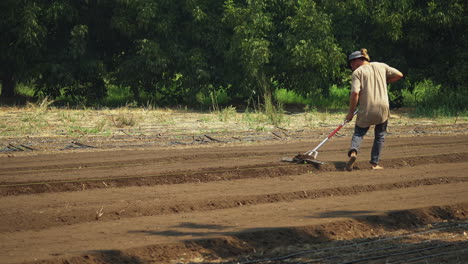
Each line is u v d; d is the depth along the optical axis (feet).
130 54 134.10
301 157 60.29
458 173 57.36
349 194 48.91
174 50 125.59
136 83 131.13
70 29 129.70
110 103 136.15
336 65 122.93
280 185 51.19
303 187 50.14
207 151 69.82
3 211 41.14
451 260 32.58
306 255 33.55
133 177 52.06
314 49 121.19
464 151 70.79
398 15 122.83
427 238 37.29
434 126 99.81
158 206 42.63
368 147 74.18
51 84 126.41
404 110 133.59
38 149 69.82
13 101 130.62
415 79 129.29
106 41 136.98
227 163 61.26
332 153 68.54
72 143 74.59
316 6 128.47
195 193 47.75
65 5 122.42
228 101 140.97
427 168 60.49
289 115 115.34
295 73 126.41
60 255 31.73
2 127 88.02
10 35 124.06
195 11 123.95
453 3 122.52
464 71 120.88
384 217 40.81
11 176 53.01
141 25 122.83
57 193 47.70
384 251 34.40
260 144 76.79
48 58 126.21
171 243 33.99
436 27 124.77
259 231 36.60
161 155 66.08
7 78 135.64
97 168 57.82
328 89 134.21
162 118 103.76
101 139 78.95
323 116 110.01
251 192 48.14
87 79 131.44
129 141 77.41
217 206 43.80
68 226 38.14
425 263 32.09
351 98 56.54
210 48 130.21
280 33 126.93
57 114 107.65
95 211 41.11
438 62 130.62
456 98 134.00
